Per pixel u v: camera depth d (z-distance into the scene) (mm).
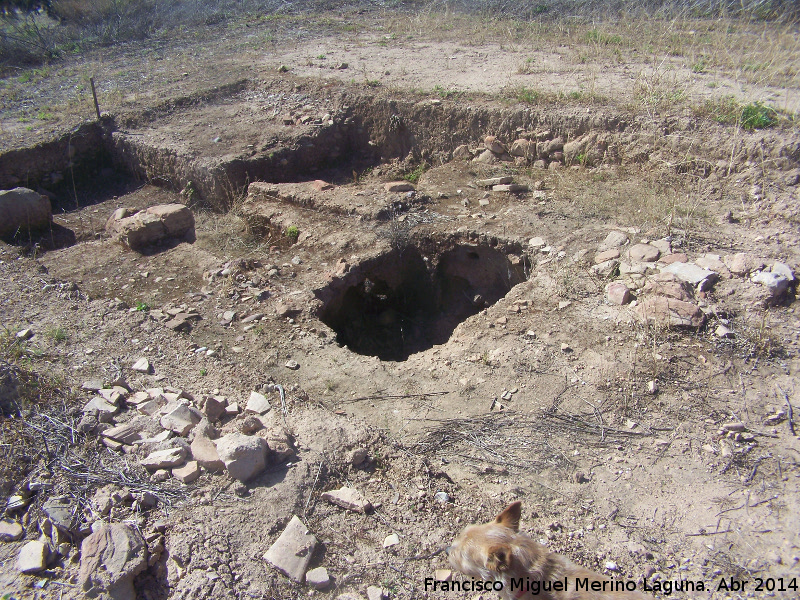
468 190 8641
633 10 14648
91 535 3607
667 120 8516
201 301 6641
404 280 7883
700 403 4895
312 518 3895
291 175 9883
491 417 4941
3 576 3562
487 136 9391
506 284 7562
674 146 8297
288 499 3961
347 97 10617
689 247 6594
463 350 5734
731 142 7977
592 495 4254
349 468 4305
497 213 7895
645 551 3811
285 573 3525
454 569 3471
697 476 4328
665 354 5305
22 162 9766
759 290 5785
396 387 5332
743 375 5105
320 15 17391
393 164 10180
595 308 5945
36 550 3635
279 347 5859
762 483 4227
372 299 7770
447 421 4934
